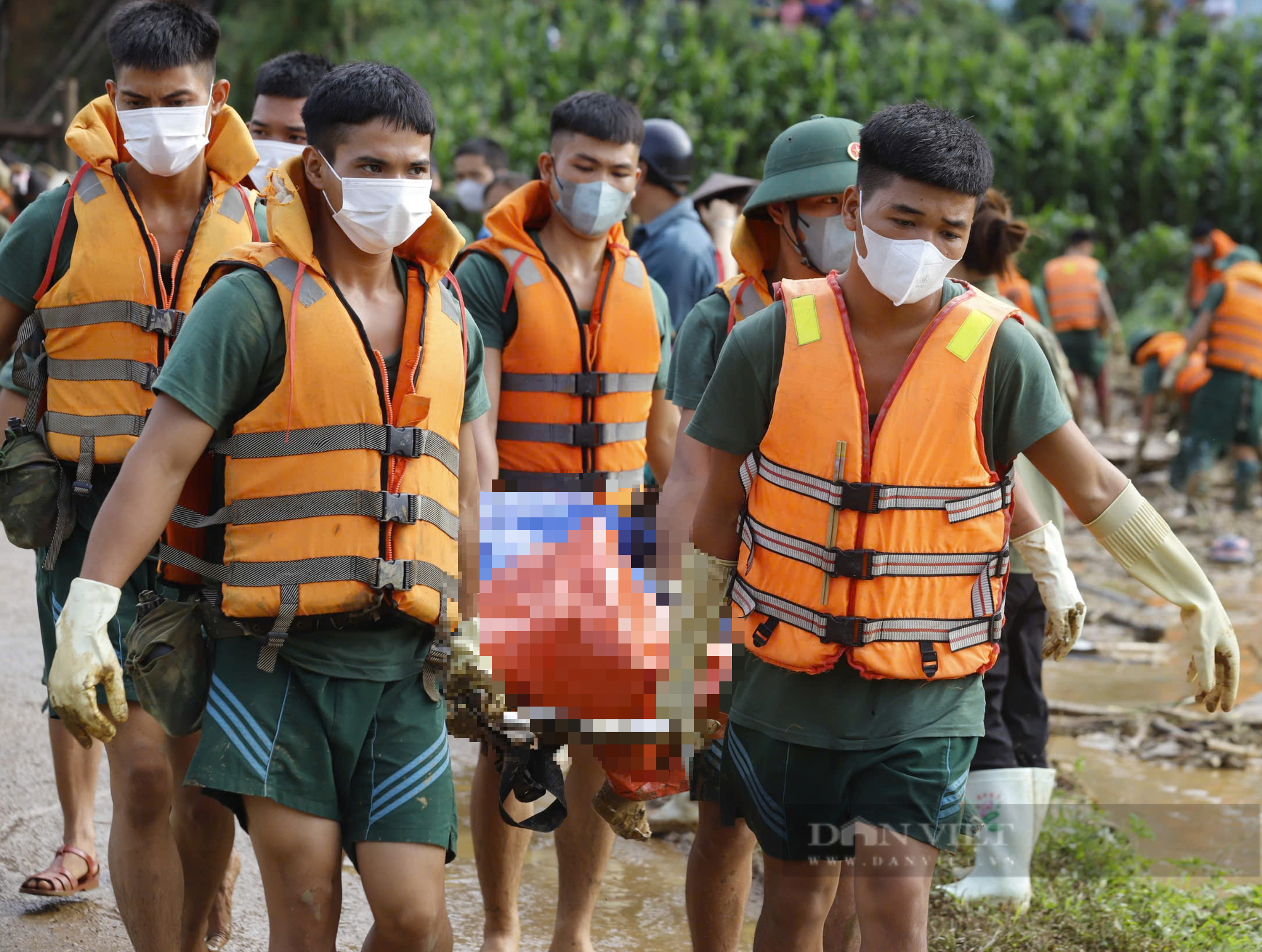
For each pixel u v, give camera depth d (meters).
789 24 23.14
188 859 3.79
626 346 4.66
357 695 3.07
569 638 3.33
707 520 3.33
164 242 4.03
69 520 3.86
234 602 3.01
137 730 3.64
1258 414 11.40
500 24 23.05
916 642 3.01
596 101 4.60
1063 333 14.27
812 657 3.03
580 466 4.63
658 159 6.72
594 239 4.73
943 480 3.01
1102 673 7.68
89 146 3.92
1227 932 4.33
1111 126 20.80
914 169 2.88
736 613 3.26
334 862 3.08
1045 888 4.72
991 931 4.35
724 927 3.73
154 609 3.20
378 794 3.07
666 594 3.34
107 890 4.54
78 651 2.88
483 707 3.31
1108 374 16.38
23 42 23.97
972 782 4.60
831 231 3.89
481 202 9.91
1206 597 3.18
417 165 3.10
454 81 21.56
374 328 3.16
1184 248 19.53
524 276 4.59
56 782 4.58
